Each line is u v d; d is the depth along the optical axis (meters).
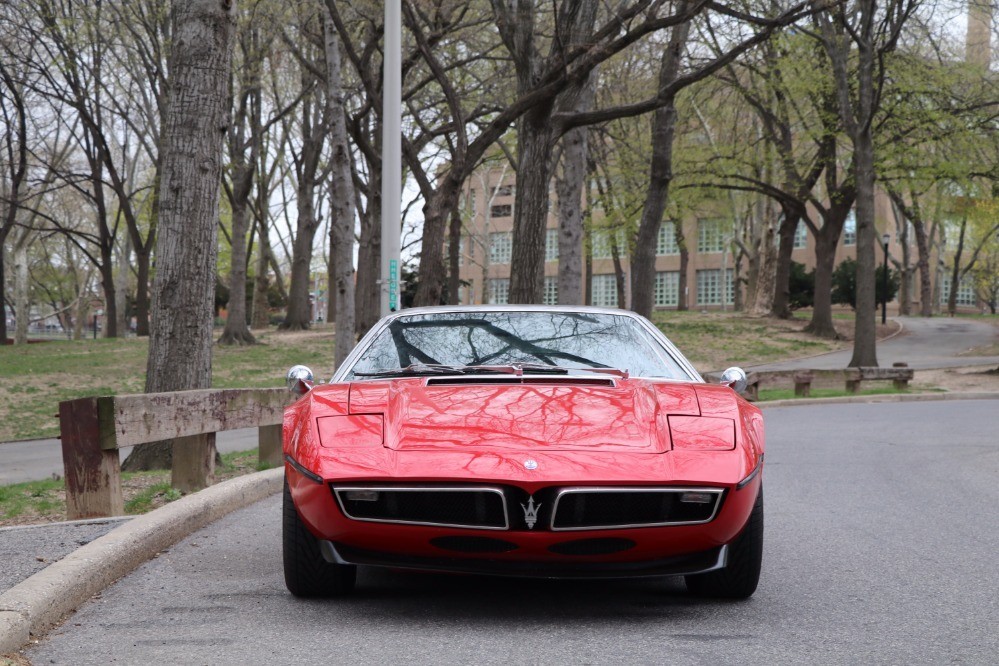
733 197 44.56
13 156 36.53
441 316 5.51
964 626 3.99
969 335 41.62
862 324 26.42
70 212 51.16
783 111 35.28
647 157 33.03
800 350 33.94
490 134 15.34
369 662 3.39
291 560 4.18
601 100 28.97
